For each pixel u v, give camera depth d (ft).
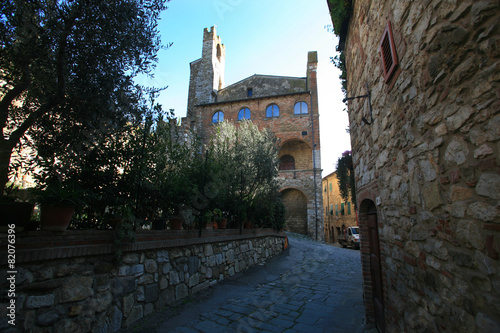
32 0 8.13
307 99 72.38
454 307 5.50
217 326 11.95
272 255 35.65
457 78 5.32
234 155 28.14
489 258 4.45
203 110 76.74
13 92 8.82
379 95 10.33
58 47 9.02
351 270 26.96
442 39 5.77
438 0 5.88
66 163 10.22
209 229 19.40
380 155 10.50
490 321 4.37
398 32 8.13
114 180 12.88
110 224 11.75
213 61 85.56
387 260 10.16
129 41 10.33
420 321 7.15
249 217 28.04
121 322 10.89
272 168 29.58
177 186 15.47
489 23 4.53
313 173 67.05
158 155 14.80
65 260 8.85
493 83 4.42
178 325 11.85
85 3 8.93
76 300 9.07
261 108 73.87
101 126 10.01
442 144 5.91
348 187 28.48
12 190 9.57
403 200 8.29
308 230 63.77
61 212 8.46
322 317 13.61
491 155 4.44
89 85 9.46
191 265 16.71
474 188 4.86
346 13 14.61
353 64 14.82
